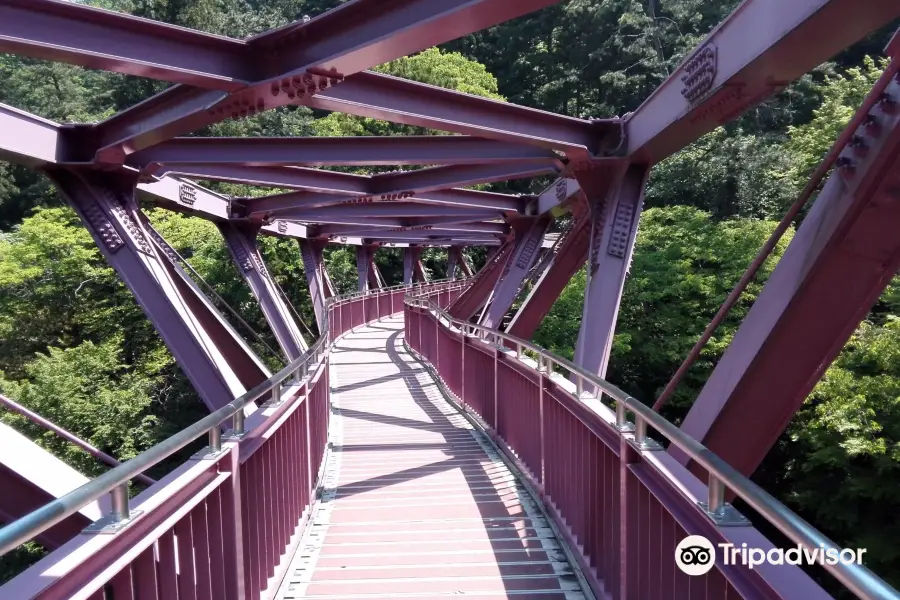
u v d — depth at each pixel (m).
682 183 24.47
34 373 19.23
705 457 2.01
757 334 3.97
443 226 18.62
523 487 5.94
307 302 29.81
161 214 25.20
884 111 3.28
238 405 3.06
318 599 3.91
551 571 4.21
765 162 23.31
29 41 4.03
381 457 7.28
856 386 11.23
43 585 1.58
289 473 4.59
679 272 17.64
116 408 18.33
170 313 6.82
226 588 2.96
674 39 31.62
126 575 1.98
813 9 3.26
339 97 5.34
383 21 4.04
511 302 13.21
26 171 33.12
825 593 1.65
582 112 34.00
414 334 17.03
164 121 5.89
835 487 12.20
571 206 11.41
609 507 3.49
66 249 22.02
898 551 11.22
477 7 3.52
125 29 4.33
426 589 4.00
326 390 7.78
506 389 7.07
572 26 35.44
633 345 17.41
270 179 9.71
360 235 22.00
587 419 3.94
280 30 4.48
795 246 3.84
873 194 3.37
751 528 1.96
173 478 2.42
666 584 2.57
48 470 3.46
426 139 7.89
